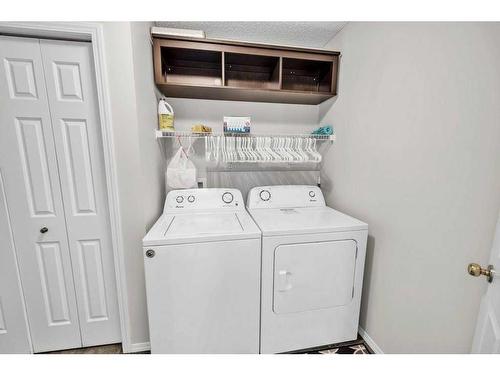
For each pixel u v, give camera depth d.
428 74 1.13
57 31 1.20
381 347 1.49
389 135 1.39
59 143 1.34
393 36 1.33
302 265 1.43
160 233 1.31
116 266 1.45
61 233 1.43
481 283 0.92
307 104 2.30
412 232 1.25
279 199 1.98
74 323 1.54
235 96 2.01
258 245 1.35
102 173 1.41
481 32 0.91
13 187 1.33
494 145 0.87
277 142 2.06
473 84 0.94
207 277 1.31
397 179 1.34
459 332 1.02
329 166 2.12
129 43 1.27
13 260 1.39
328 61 1.89
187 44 1.67
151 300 1.27
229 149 1.91
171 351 1.34
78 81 1.31
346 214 1.83
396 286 1.37
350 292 1.54
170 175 1.84
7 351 1.48
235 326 1.39
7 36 1.22
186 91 1.86
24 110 1.28
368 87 1.56
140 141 1.39
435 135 1.10
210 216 1.71
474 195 0.95
